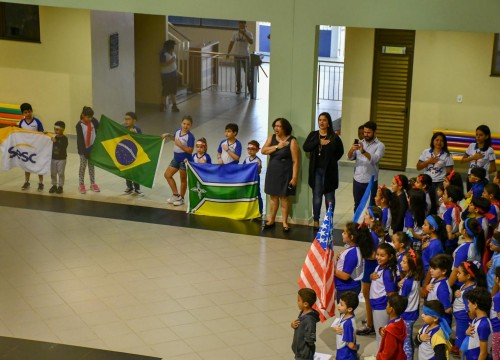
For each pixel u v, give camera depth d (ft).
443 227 30.86
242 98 74.33
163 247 39.45
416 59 50.21
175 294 34.50
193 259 38.09
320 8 39.96
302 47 40.70
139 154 45.57
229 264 37.65
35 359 29.27
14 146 46.26
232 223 42.80
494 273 29.09
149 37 68.59
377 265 30.48
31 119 46.98
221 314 32.91
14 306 33.12
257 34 89.76
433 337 25.99
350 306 26.84
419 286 28.40
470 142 50.11
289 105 41.63
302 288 28.99
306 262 30.55
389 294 28.37
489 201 32.63
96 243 39.73
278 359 29.63
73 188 47.91
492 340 26.68
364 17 39.45
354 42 51.19
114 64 59.67
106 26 58.18
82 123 45.88
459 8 38.17
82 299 33.86
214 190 43.27
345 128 52.75
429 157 40.40
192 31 85.92
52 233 40.86
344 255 30.37
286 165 41.01
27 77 57.88
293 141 40.88
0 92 58.54
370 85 51.62
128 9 42.60
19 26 57.31
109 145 45.85
